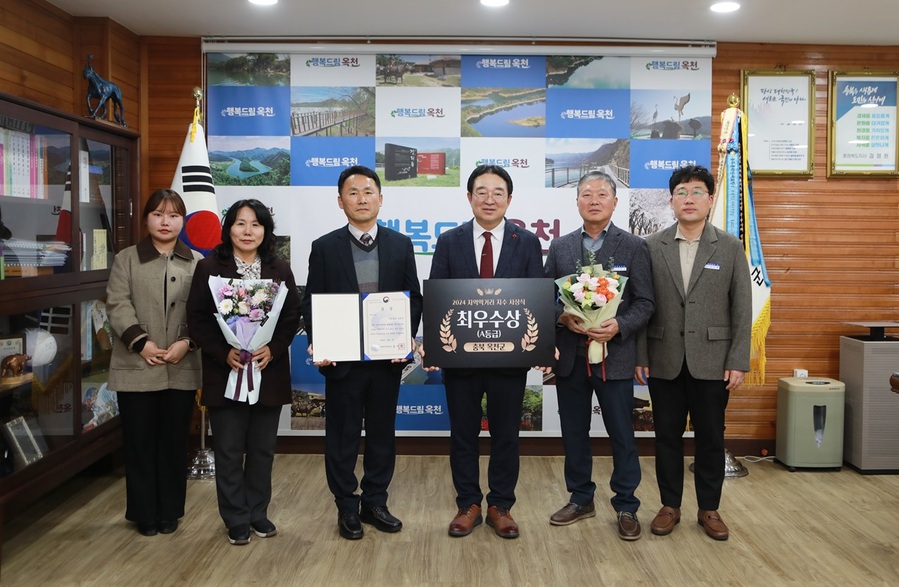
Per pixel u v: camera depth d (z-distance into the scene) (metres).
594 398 4.68
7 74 3.52
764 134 4.67
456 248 3.33
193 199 4.21
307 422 4.69
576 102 4.65
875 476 4.29
